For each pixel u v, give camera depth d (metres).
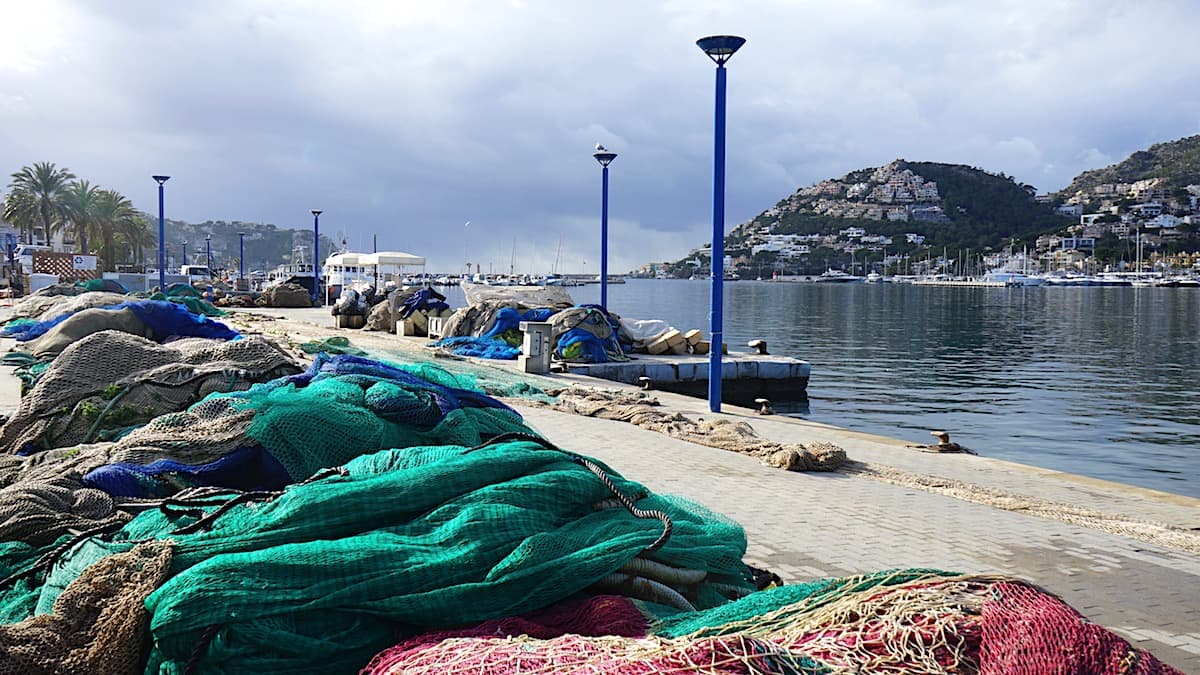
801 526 8.24
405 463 5.41
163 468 6.25
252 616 3.97
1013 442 20.31
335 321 35.62
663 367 23.89
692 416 15.91
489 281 154.25
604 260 29.06
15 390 14.13
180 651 3.98
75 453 7.23
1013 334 56.50
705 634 3.88
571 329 24.38
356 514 4.68
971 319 74.31
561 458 5.41
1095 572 7.21
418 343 27.28
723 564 5.22
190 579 4.09
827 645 3.52
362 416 6.55
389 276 62.66
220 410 7.11
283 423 6.36
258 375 9.15
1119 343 50.06
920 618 3.51
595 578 4.55
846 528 8.23
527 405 15.76
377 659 3.77
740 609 4.25
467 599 4.26
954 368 36.47
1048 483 11.10
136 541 5.02
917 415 23.95
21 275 61.84
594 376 22.88
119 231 92.19
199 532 4.88
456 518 4.65
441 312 30.88
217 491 5.62
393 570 4.25
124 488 6.07
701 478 10.25
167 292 34.69
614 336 25.41
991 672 3.22
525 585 4.39
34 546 5.38
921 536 8.07
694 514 5.61
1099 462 18.30
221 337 16.17
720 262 16.98
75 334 15.20
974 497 9.84
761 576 5.83
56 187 82.12
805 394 26.06
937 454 13.12
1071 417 24.11
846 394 27.98
